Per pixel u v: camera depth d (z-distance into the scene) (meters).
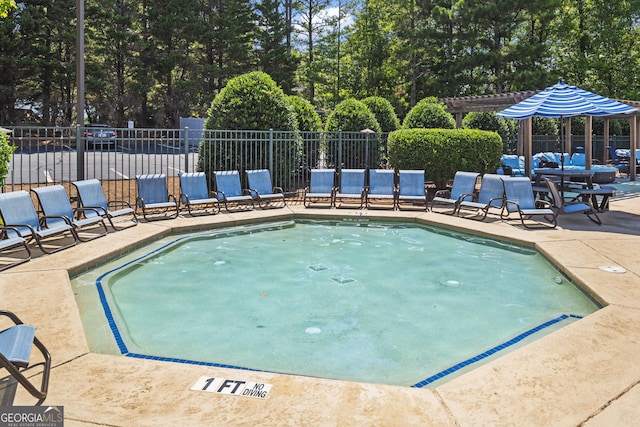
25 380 2.73
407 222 10.38
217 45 40.12
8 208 6.61
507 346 4.21
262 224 10.09
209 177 12.05
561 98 10.29
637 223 9.42
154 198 9.91
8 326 4.11
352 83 43.78
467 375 3.31
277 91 13.40
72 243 7.44
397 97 39.03
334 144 15.28
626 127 31.55
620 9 31.47
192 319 4.91
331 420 2.73
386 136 16.30
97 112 38.00
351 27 44.72
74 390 3.05
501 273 6.61
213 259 7.41
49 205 7.43
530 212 8.95
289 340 4.38
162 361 3.52
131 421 2.69
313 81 43.81
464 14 32.47
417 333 4.54
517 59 32.66
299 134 14.18
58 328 4.10
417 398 2.99
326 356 4.03
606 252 6.95
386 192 11.62
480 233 8.73
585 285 5.43
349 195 11.44
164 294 5.73
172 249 8.06
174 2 36.16
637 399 2.98
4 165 7.21
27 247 6.34
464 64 33.22
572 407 2.88
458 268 6.89
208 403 2.90
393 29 37.75
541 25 35.59
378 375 3.68
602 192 10.09
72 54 36.41
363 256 7.61
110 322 4.78
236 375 3.29
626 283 5.41
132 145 30.56
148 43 35.59
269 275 6.55
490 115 21.45
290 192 13.38
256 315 5.04
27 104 35.78
